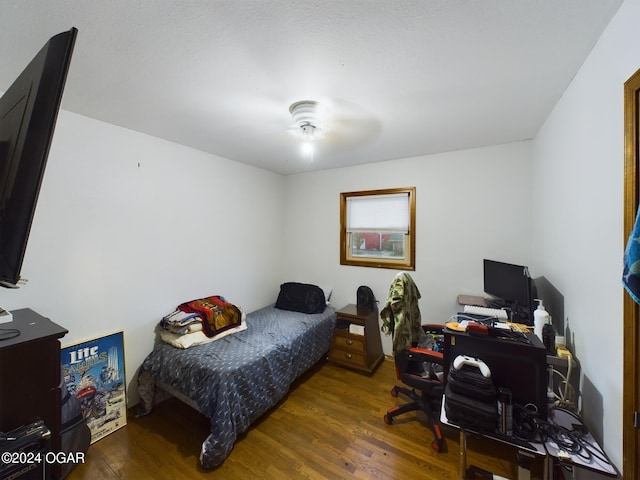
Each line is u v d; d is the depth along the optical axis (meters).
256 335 2.48
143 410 2.13
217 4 0.95
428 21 1.03
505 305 2.29
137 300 2.18
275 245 3.69
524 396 1.25
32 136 0.76
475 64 1.31
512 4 0.96
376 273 3.18
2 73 1.36
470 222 2.68
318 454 1.74
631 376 0.96
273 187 3.64
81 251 1.86
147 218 2.24
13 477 0.97
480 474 1.48
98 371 1.90
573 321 1.50
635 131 0.92
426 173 2.87
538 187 2.22
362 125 2.07
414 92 1.58
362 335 2.78
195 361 1.96
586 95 1.29
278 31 1.08
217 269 2.86
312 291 3.26
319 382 2.62
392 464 1.66
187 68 1.34
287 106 1.75
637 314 0.94
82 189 1.86
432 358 1.83
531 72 1.38
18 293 1.61
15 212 0.79
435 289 2.85
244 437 1.89
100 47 1.18
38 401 1.15
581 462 1.04
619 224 1.05
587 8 0.98
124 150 2.09
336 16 1.00
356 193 3.26
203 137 2.31
